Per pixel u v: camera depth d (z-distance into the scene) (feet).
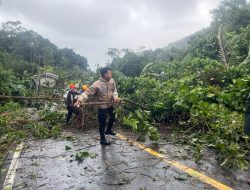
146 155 18.75
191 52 72.08
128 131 26.21
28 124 27.27
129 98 29.84
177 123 27.53
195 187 13.60
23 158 19.22
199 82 32.09
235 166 15.94
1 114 29.73
